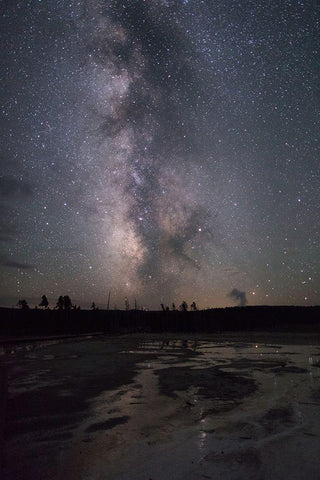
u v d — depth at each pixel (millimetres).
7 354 18672
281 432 5473
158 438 5285
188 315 63375
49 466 4266
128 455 4602
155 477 3914
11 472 4102
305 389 8953
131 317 61312
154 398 8062
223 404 7441
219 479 3834
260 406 7223
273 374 11492
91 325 52000
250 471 4035
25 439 5289
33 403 7609
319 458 4402
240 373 11766
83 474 4023
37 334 38438
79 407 7270
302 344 25109
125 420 6301
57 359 16172
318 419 6215
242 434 5414
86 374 11680
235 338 33500
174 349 21641
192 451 4715
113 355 17984
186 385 9656
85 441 5176
